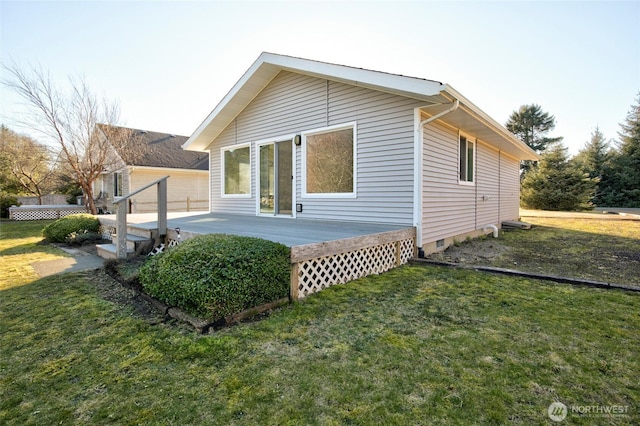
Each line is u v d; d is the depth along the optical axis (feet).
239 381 6.66
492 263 17.81
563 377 6.72
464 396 6.13
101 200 54.85
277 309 10.66
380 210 19.90
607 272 15.70
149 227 19.35
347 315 10.14
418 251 18.34
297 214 24.85
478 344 8.14
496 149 31.86
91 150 41.93
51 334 9.02
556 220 40.86
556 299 11.41
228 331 8.99
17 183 52.49
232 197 30.76
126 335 8.87
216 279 9.49
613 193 74.49
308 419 5.56
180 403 6.01
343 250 13.70
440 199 20.84
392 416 5.61
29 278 14.89
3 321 9.96
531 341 8.29
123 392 6.38
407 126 18.53
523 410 5.74
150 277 11.43
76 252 21.58
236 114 29.48
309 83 23.71
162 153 55.26
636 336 8.52
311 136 23.91
